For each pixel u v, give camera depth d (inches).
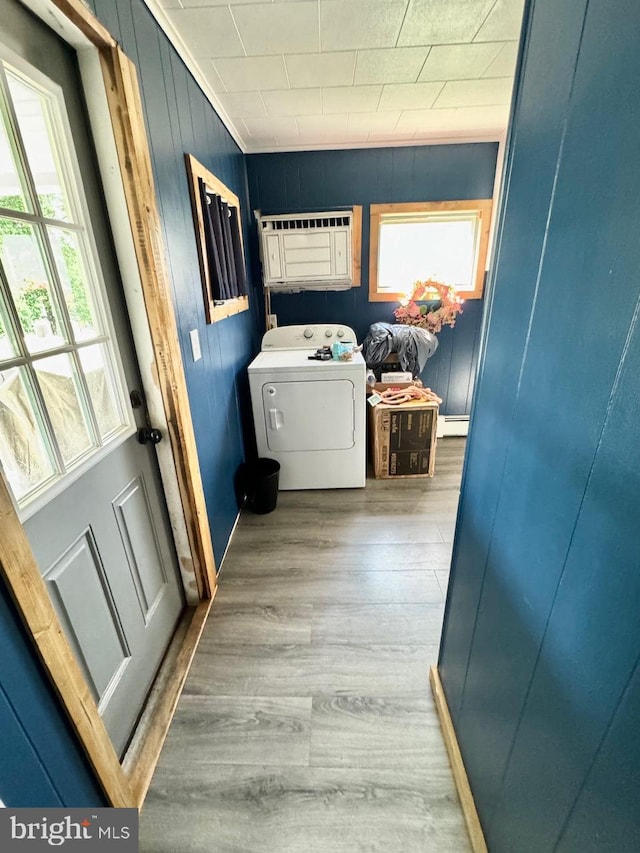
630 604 17.4
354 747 46.9
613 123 17.5
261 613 66.5
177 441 56.6
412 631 62.2
